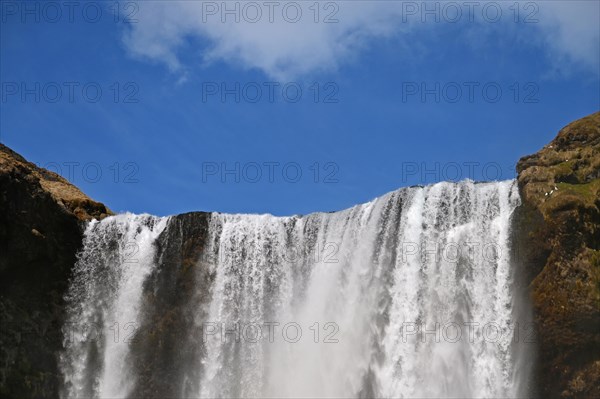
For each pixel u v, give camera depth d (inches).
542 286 1914.4
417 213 2129.7
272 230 2315.5
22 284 2202.3
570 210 1897.1
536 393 1916.8
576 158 2000.5
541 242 1923.0
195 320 2295.8
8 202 2127.2
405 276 2108.8
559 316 1881.2
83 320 2281.0
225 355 2265.0
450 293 2043.6
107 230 2335.1
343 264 2217.0
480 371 1973.4
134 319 2305.6
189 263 2320.4
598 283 1850.4
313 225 2292.1
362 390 2119.8
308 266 2267.5
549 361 1900.8
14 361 2174.0
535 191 1967.3
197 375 2268.7
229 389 2246.6
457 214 2084.2
